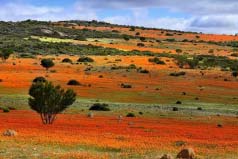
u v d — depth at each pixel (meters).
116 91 131.88
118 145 38.16
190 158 31.14
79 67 177.75
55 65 179.38
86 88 134.12
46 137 41.62
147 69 181.00
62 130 52.03
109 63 193.00
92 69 174.88
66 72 165.38
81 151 33.91
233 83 159.75
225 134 58.78
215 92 139.62
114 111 94.25
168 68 187.50
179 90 139.50
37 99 65.44
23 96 112.25
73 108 95.44
